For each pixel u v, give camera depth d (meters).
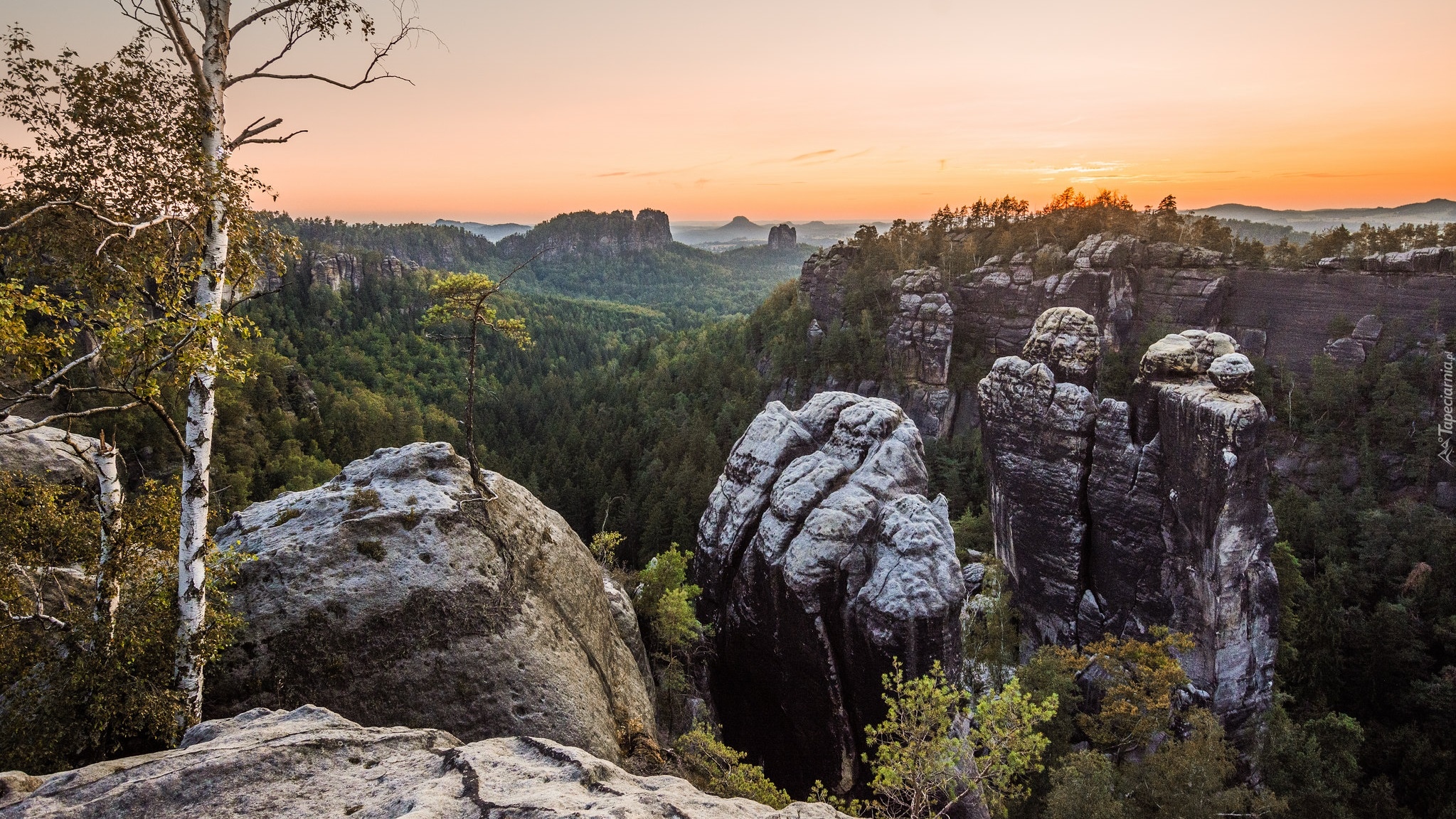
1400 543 73.88
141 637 15.59
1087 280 118.62
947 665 29.34
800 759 32.12
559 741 21.17
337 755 12.80
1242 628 45.03
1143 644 44.34
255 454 92.38
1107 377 73.62
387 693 20.06
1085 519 52.44
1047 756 40.50
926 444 111.38
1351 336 99.44
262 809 11.22
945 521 32.84
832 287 150.00
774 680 32.47
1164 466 47.16
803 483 33.25
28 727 14.87
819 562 30.25
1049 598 54.47
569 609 25.16
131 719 15.25
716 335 186.88
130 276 15.85
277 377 121.62
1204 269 113.00
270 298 176.62
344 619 20.22
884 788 21.56
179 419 76.06
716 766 24.75
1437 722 53.88
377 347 184.00
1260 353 107.81
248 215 16.64
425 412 148.12
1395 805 47.03
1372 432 91.19
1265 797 38.88
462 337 23.98
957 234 152.38
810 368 137.12
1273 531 44.38
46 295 13.15
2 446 22.84
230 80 16.84
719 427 121.31
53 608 18.58
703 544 37.31
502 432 143.38
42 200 14.91
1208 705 45.16
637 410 142.00
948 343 124.06
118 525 16.36
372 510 22.38
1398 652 58.41
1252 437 42.41
